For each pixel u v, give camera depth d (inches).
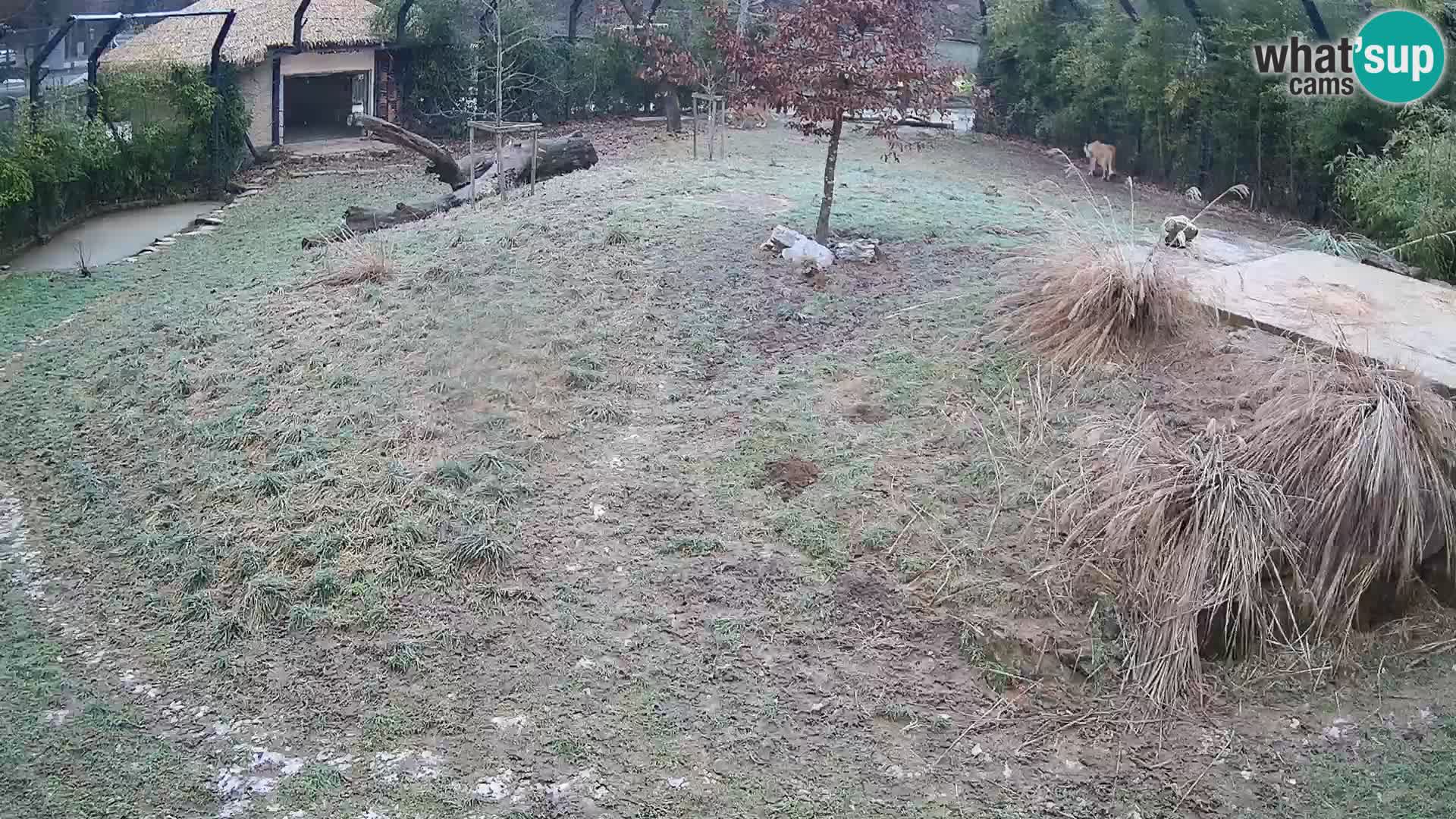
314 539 209.2
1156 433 204.2
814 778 158.9
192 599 199.9
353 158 668.7
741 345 267.9
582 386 256.1
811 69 306.8
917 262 309.4
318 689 177.5
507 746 164.2
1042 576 188.2
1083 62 681.6
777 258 310.8
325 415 252.1
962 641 180.1
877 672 176.6
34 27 781.3
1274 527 183.3
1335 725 171.0
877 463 218.5
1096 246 269.1
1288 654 180.7
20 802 156.3
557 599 193.0
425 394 256.8
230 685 179.9
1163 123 635.5
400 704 173.2
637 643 183.0
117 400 280.2
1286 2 560.7
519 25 770.2
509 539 207.2
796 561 197.9
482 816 151.8
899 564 194.5
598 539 206.5
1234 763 163.5
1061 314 250.1
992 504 205.5
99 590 207.8
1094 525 192.5
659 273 305.1
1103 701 173.0
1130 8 654.5
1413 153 412.5
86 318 354.3
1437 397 199.9
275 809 154.2
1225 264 292.5
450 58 759.1
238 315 323.0
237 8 726.5
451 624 189.0
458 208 440.1
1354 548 184.7
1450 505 190.7
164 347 306.5
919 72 305.9
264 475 229.6
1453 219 369.7
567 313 287.6
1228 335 239.1
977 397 234.1
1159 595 180.7
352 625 190.2
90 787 159.3
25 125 505.7
